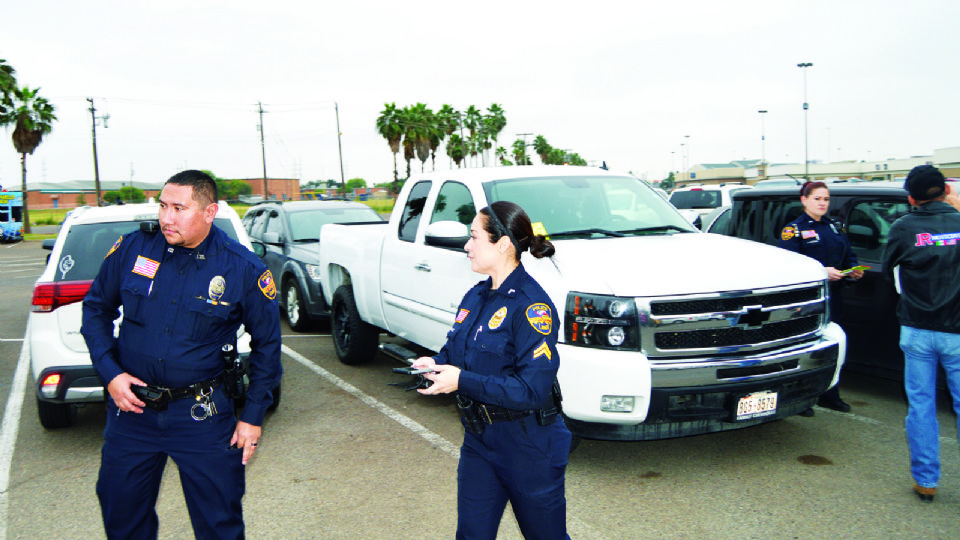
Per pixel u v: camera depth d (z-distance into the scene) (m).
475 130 62.91
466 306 2.37
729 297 3.70
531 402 2.11
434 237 4.27
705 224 7.91
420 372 2.17
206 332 2.44
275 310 2.57
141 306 2.41
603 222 4.83
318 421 5.08
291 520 3.51
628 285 3.63
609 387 3.56
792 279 3.95
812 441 4.54
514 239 2.21
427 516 3.55
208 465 2.48
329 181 126.94
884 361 5.05
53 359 4.36
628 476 4.02
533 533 2.33
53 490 3.94
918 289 3.50
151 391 2.40
